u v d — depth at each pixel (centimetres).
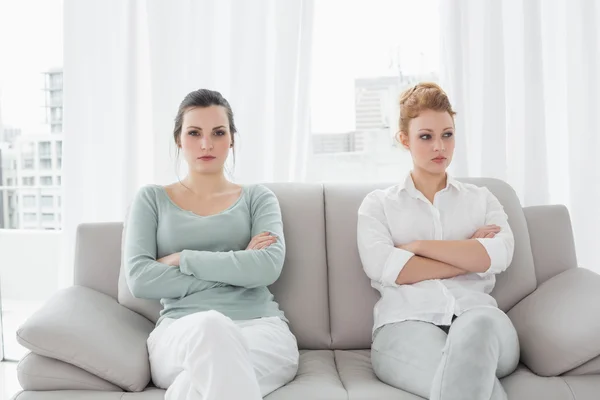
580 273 187
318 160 287
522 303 189
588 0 235
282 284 199
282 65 246
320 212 208
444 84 245
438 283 182
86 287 196
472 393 131
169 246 188
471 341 136
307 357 187
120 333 170
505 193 210
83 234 205
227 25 255
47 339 154
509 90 245
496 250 182
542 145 238
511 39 244
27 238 365
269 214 194
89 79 257
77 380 155
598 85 237
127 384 156
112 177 261
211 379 133
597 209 240
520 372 161
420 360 154
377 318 186
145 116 259
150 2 247
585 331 154
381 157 285
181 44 252
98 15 255
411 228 193
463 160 241
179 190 199
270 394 153
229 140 199
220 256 177
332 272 202
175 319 173
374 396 150
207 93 200
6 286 371
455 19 238
